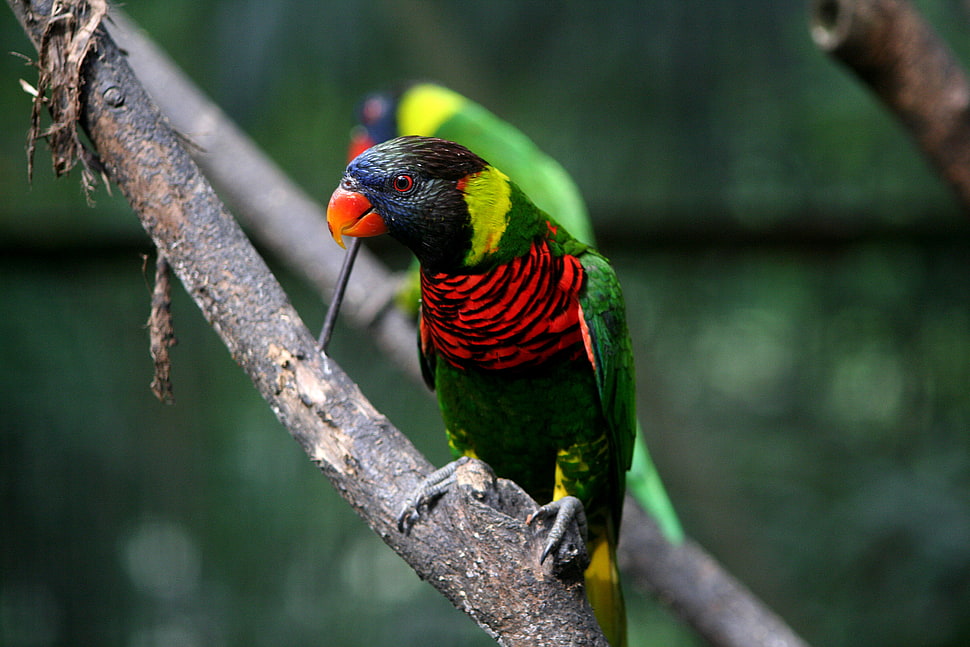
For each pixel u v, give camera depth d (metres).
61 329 7.61
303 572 8.30
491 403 3.52
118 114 2.57
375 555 8.51
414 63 7.68
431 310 3.30
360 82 7.82
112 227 7.66
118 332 7.80
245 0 7.27
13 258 7.66
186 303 8.02
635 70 7.53
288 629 8.15
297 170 8.62
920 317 8.35
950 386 8.29
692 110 7.65
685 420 8.04
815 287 8.56
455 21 7.47
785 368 8.83
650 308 8.73
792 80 7.55
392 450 2.54
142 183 2.59
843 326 8.61
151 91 5.34
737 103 7.64
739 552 7.69
